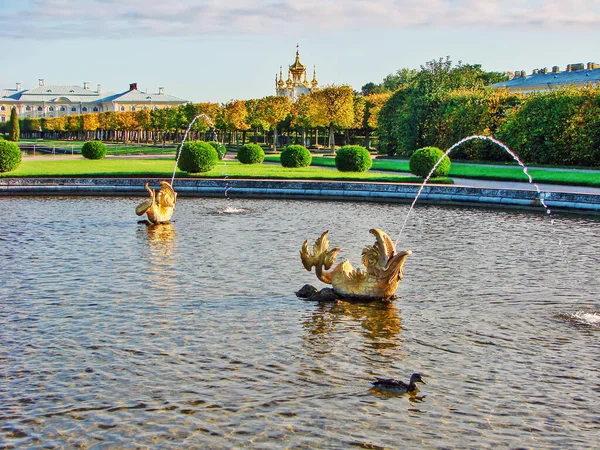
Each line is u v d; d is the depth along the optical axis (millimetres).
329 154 72375
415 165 37219
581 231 22906
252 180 34188
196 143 40438
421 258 18484
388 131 71188
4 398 9734
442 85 64562
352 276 14648
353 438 8672
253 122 87062
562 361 11188
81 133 161750
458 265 17688
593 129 44406
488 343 11984
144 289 15281
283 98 85750
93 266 17469
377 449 8438
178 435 8734
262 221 25109
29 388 10055
